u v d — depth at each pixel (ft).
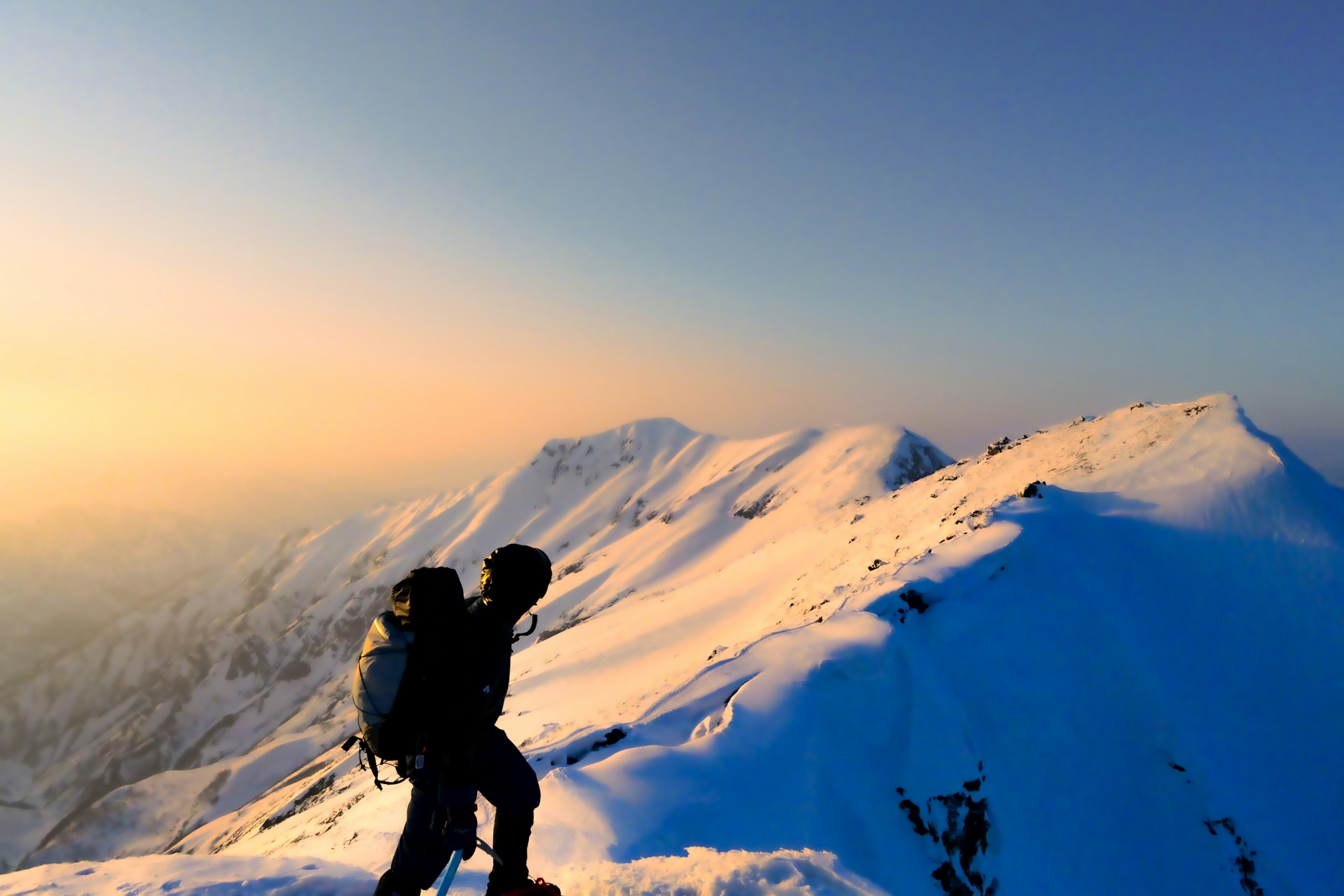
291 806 203.51
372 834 33.35
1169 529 91.76
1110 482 112.57
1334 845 58.29
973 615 65.36
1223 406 124.36
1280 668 72.69
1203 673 71.51
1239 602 80.48
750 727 38.86
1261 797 61.16
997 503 95.04
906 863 37.32
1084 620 71.92
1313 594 79.41
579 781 30.35
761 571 238.07
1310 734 66.23
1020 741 58.18
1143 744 62.64
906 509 186.19
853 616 53.52
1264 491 94.38
